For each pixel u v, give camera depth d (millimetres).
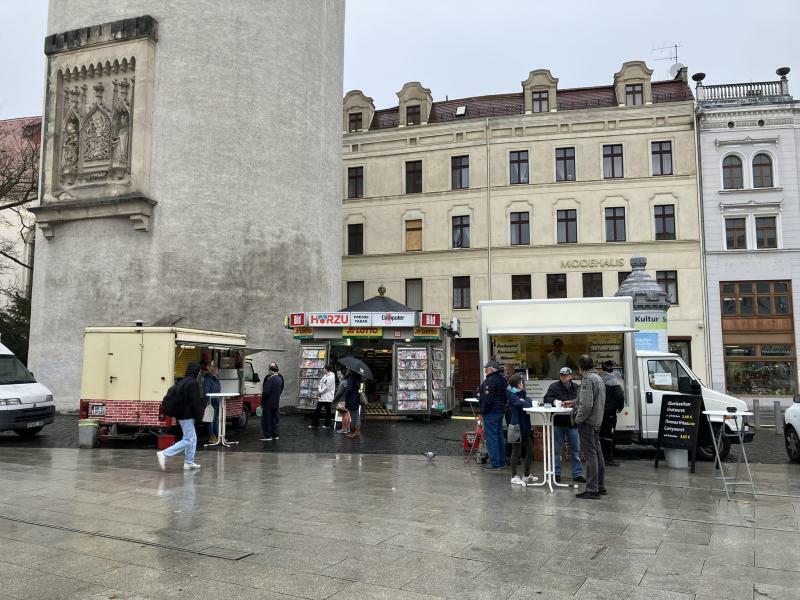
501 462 11148
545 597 4887
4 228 38250
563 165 34156
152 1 24531
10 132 39750
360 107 37469
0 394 14883
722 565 5664
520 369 13656
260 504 8125
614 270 32875
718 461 9453
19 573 5414
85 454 12977
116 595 4906
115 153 24016
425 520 7297
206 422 15039
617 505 8164
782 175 31641
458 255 34594
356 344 22844
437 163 35500
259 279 24516
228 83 24703
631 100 34188
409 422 20688
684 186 32562
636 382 12836
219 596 4898
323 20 28078
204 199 24031
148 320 23266
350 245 36500
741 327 31266
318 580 5254
